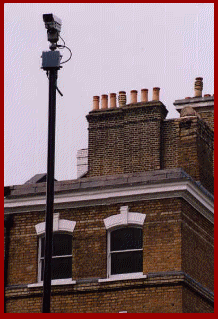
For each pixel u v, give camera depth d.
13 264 33.28
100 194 32.72
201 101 43.41
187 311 31.09
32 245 33.31
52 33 24.58
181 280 30.78
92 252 32.41
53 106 24.17
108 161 36.72
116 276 31.89
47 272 22.67
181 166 34.69
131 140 36.53
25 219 33.69
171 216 31.72
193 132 34.84
